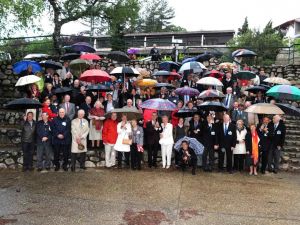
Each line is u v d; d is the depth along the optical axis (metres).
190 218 6.96
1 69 15.52
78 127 10.20
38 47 19.52
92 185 8.88
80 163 10.45
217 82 11.89
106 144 10.60
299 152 11.79
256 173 10.52
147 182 9.26
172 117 11.44
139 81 12.70
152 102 10.38
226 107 11.23
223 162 10.73
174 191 8.59
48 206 7.37
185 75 13.99
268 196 8.45
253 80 14.45
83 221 6.64
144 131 10.90
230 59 21.38
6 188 8.51
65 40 21.53
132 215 7.02
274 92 10.89
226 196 8.35
